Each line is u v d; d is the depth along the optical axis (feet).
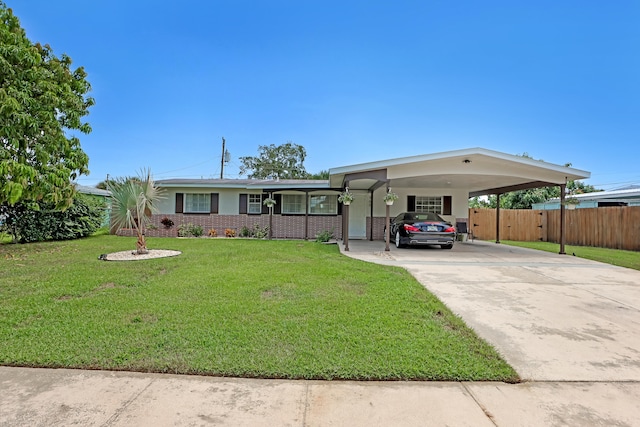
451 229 36.52
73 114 31.37
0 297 15.60
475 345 10.91
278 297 16.02
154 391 8.18
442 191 50.75
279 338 11.15
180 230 51.57
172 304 14.69
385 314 13.66
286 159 120.37
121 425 6.88
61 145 30.83
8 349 10.14
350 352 10.18
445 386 8.61
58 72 30.96
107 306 14.34
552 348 11.05
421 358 9.87
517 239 55.01
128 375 8.93
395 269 23.65
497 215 49.62
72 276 19.80
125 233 51.55
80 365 9.31
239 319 12.91
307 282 18.90
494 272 23.70
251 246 36.58
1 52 24.84
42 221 40.11
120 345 10.49
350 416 7.30
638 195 49.93
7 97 24.32
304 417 7.25
